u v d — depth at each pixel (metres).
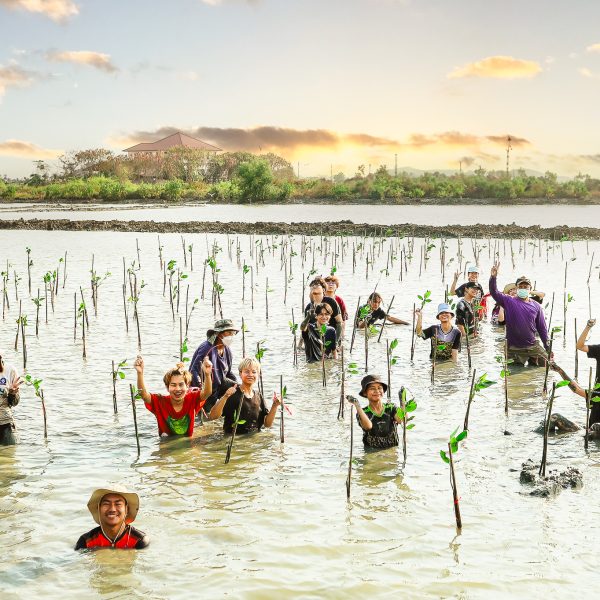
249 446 9.96
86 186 110.94
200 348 11.46
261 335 17.06
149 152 148.50
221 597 6.14
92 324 18.34
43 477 8.79
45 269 29.25
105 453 9.65
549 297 22.38
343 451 9.73
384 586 6.30
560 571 6.54
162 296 22.72
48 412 11.38
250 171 109.12
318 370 14.02
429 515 7.71
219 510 7.88
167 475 8.89
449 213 85.88
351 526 7.46
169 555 6.89
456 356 14.73
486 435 10.27
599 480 8.62
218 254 35.78
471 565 6.66
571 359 14.70
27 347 15.77
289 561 6.76
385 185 122.31
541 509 7.82
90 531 7.11
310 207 98.56
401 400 9.50
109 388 12.71
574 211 93.62
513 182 128.12
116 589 6.27
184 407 10.20
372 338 16.97
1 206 88.62
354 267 29.11
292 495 8.27
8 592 6.22
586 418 10.69
